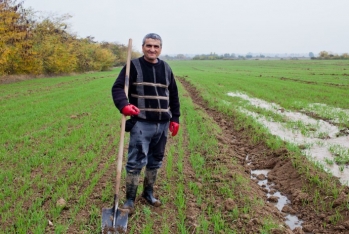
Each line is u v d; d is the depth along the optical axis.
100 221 4.02
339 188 5.14
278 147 7.25
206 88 21.14
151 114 4.05
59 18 36.88
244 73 41.56
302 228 4.30
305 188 5.29
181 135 8.50
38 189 5.02
